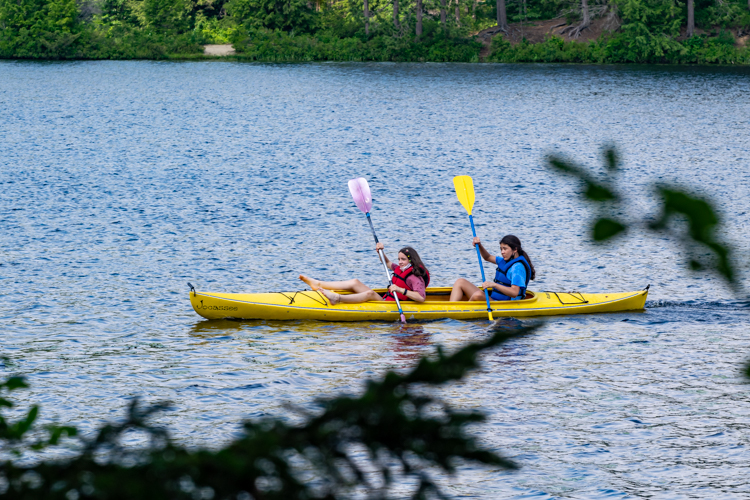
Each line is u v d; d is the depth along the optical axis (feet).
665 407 83.35
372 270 149.69
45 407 81.56
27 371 92.68
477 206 208.85
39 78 621.31
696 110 443.32
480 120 408.05
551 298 123.65
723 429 77.61
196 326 113.70
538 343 106.83
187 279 139.23
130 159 283.18
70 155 289.94
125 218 188.44
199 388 88.58
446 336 110.83
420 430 15.03
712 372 94.32
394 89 561.43
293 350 103.60
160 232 174.60
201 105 466.29
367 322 118.21
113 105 459.32
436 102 488.02
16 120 386.93
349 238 173.27
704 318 118.83
